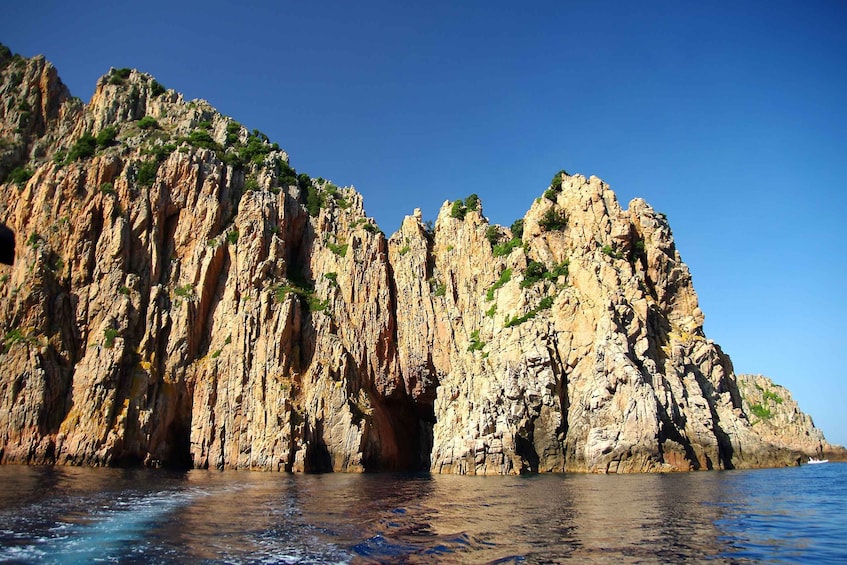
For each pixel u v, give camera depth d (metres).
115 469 77.06
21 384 80.06
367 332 108.12
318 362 97.81
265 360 94.00
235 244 102.06
